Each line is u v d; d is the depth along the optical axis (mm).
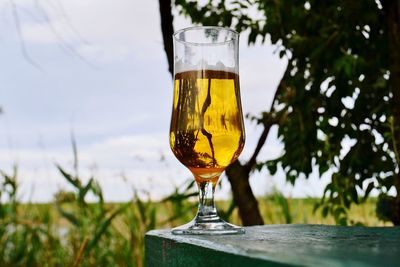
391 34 2010
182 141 1113
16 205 3619
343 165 2369
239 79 1198
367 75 2305
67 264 3508
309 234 1063
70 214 3277
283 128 2666
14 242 3664
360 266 602
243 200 2613
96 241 3018
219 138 1097
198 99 1107
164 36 2533
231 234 1077
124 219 3330
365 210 2891
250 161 2670
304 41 2451
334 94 2359
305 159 2527
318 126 2443
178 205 3203
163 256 1078
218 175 1209
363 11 2209
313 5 2434
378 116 2332
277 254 711
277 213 3564
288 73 2682
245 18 2736
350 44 2324
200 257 901
